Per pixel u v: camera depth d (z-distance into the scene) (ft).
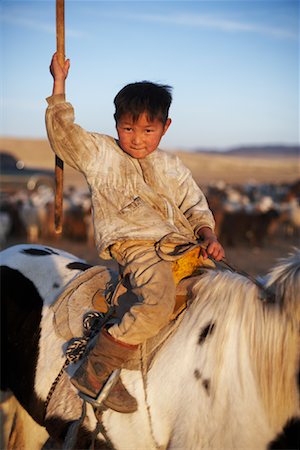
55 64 9.91
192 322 9.07
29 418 11.14
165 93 9.18
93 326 9.64
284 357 8.39
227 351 8.71
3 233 63.36
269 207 68.90
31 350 10.59
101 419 9.24
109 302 9.70
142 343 9.20
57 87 9.86
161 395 8.91
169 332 9.14
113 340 8.87
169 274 8.93
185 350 8.91
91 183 9.42
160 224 9.16
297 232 72.59
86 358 9.31
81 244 60.80
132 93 9.00
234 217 62.44
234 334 8.76
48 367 10.19
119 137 9.30
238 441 8.34
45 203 66.13
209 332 8.87
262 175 258.37
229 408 8.45
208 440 8.50
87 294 10.28
